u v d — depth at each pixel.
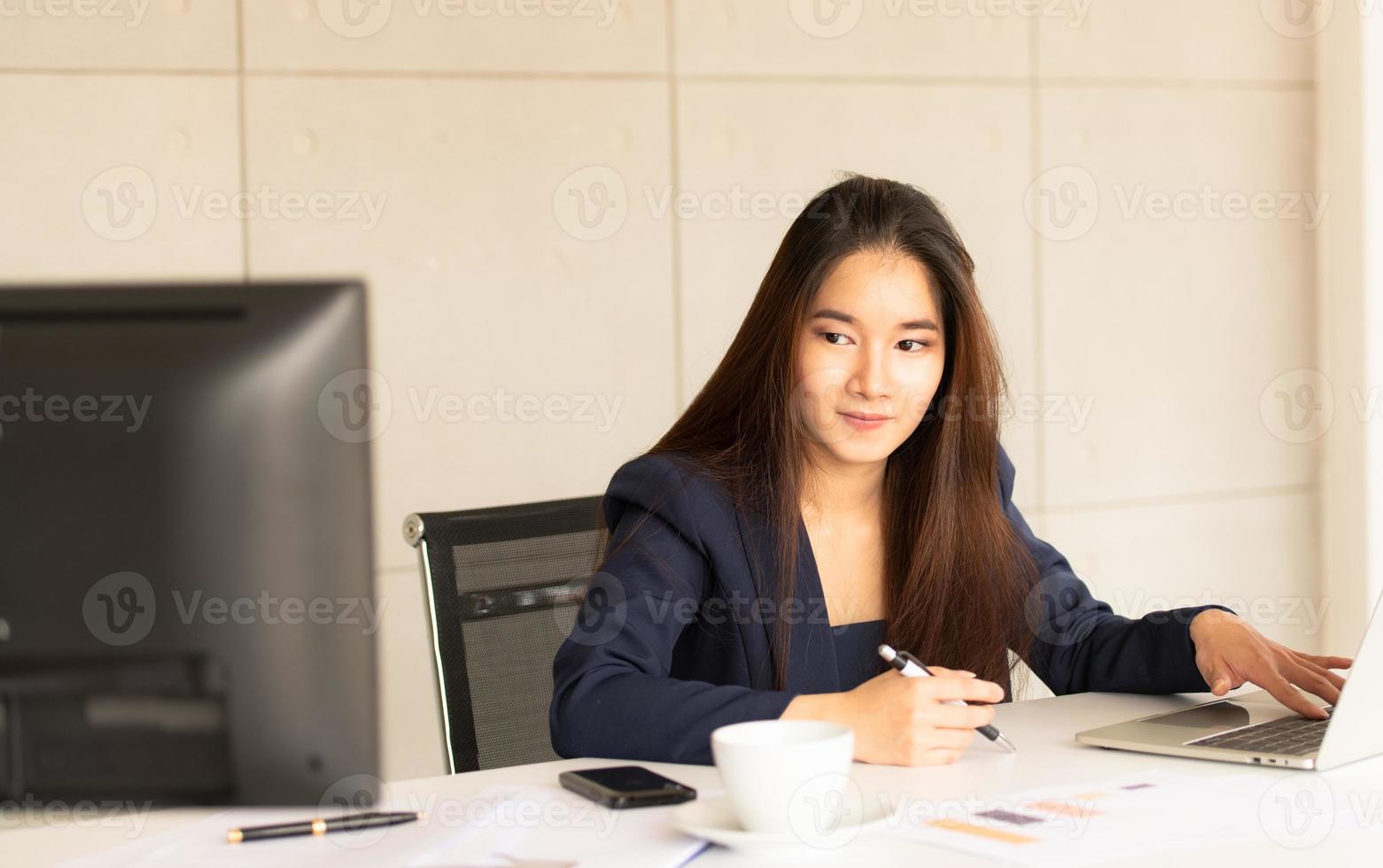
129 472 0.81
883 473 1.75
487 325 3.05
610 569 1.52
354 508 0.84
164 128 2.84
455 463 3.03
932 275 1.64
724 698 1.26
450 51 3.01
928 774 1.16
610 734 1.27
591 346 3.13
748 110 3.25
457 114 3.02
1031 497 3.56
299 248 2.92
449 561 1.75
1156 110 3.69
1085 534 3.63
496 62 3.04
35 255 2.78
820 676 1.58
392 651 3.00
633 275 3.16
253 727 0.84
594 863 0.91
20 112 2.77
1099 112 3.62
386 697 3.00
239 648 0.83
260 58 2.89
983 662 1.68
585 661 1.37
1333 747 1.15
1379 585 3.80
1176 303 3.72
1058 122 3.57
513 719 1.74
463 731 1.70
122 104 2.82
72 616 0.82
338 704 0.85
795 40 3.29
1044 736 1.32
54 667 0.82
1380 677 1.18
